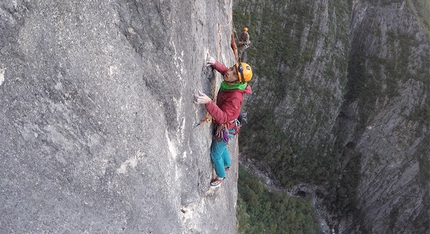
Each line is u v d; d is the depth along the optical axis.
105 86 3.29
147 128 3.77
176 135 4.20
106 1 3.18
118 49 3.36
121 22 3.33
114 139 3.46
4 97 2.78
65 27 2.95
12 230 2.98
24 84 2.84
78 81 3.10
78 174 3.27
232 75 4.00
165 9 3.46
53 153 3.10
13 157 2.90
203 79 4.63
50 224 3.18
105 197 3.50
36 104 2.93
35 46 2.83
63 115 3.09
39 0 2.77
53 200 3.16
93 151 3.33
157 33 3.52
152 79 3.69
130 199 3.75
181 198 4.73
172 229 4.47
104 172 3.45
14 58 2.76
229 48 6.93
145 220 3.98
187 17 3.86
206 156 5.00
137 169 3.75
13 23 2.69
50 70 2.93
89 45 3.13
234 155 8.02
